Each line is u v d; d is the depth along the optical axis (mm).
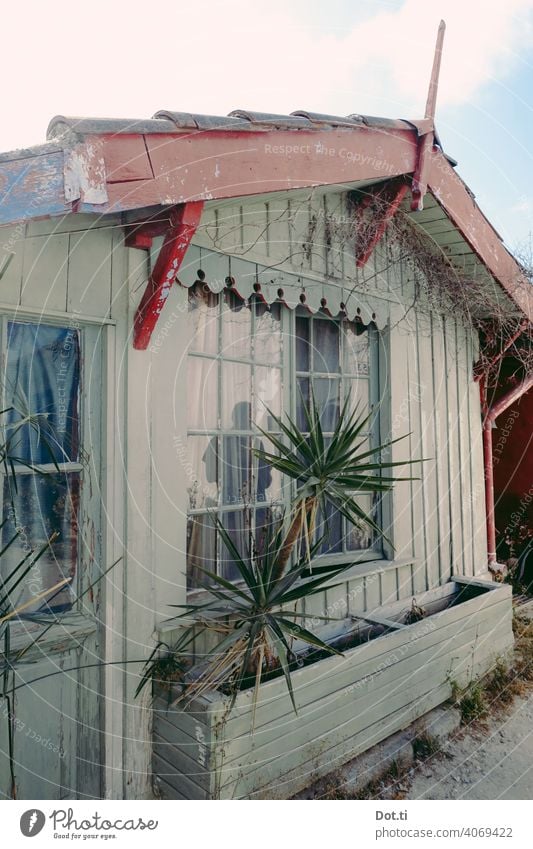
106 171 2080
